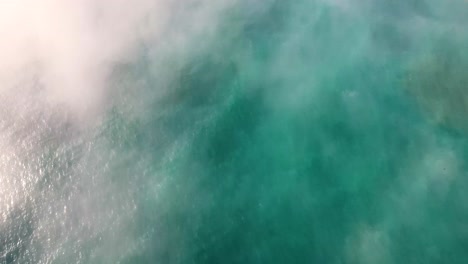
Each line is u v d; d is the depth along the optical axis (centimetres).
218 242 2709
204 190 2952
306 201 2839
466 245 2548
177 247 2708
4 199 2939
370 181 2881
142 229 2794
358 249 2597
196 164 3083
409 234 2622
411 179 2848
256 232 2730
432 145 2984
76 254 2700
